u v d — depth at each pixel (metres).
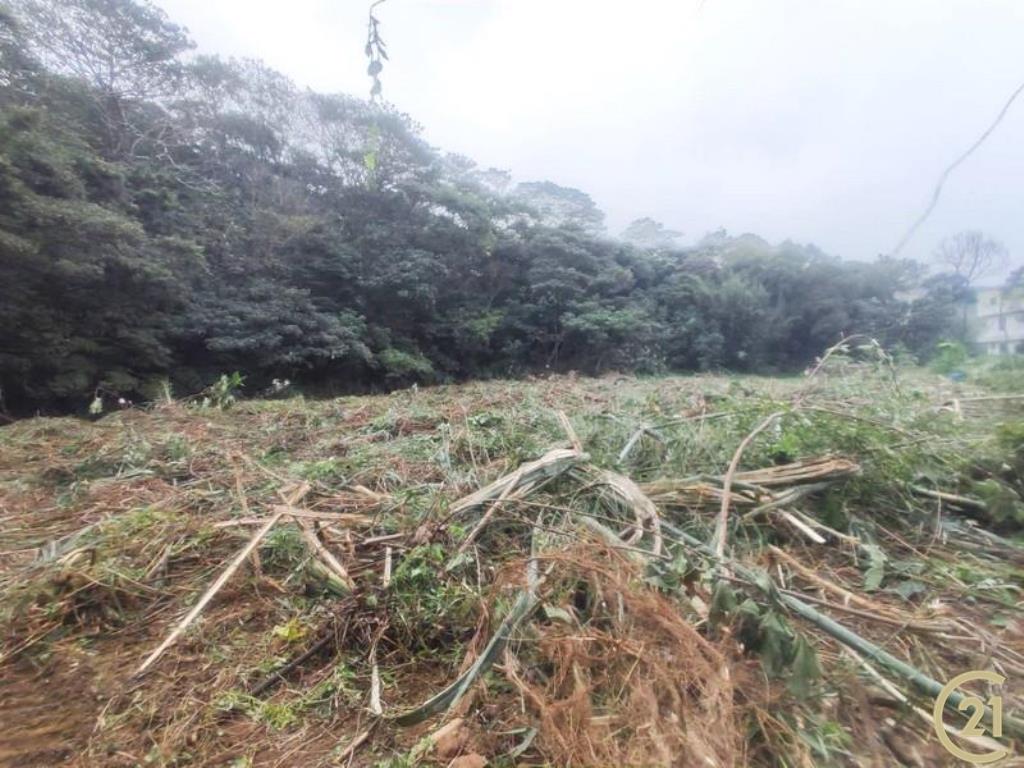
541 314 17.97
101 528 1.83
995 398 3.01
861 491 1.94
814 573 1.52
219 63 13.38
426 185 15.85
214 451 3.10
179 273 10.08
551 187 22.31
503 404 4.25
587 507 1.83
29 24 9.99
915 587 1.50
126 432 3.35
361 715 1.10
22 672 1.26
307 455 3.14
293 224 12.78
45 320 8.13
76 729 1.08
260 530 1.64
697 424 2.65
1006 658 1.20
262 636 1.37
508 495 1.78
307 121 15.14
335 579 1.47
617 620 1.12
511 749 0.97
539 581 1.27
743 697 1.01
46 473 2.80
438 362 16.14
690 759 0.83
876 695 1.07
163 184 11.27
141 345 9.45
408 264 14.38
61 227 7.40
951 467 2.09
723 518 1.59
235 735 1.07
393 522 1.86
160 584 1.60
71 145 8.88
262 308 11.66
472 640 1.23
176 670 1.26
